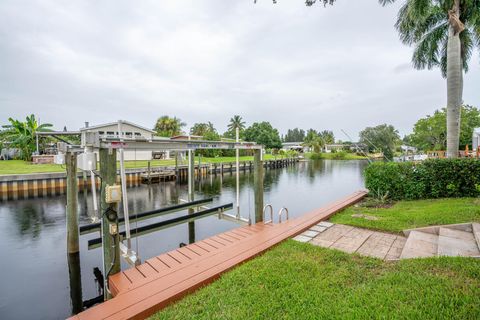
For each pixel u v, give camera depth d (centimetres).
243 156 4484
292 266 322
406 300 229
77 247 598
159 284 294
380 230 482
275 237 441
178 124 4925
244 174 2753
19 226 923
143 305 253
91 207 1211
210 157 3803
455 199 688
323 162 4822
